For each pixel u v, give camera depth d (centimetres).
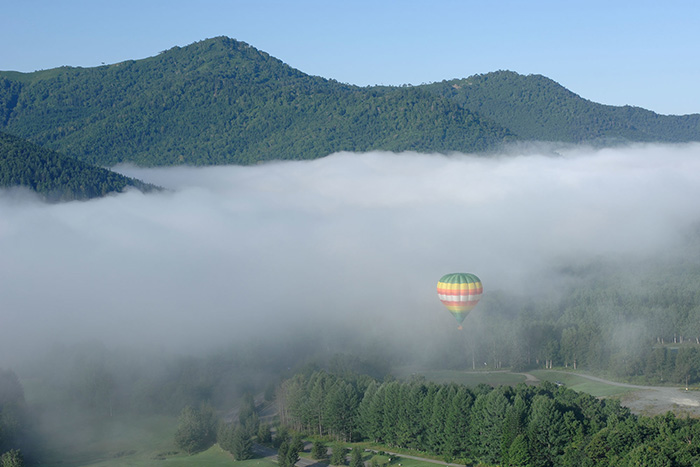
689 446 13712
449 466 16600
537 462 15175
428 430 17425
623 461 13662
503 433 15825
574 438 15325
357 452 16475
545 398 15950
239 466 17500
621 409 16612
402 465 16812
